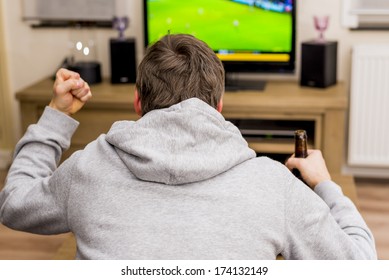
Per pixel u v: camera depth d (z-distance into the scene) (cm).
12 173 125
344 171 393
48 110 131
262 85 361
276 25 352
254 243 104
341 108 329
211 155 108
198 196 106
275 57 357
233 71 363
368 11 365
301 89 352
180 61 116
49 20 390
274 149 346
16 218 120
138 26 386
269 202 107
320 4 370
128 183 108
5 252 300
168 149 107
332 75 357
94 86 363
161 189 107
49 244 309
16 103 407
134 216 105
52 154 130
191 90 115
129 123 118
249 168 110
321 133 335
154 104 116
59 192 114
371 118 367
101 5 384
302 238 108
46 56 397
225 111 337
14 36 397
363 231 117
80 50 197
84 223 108
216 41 360
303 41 372
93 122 348
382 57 359
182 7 358
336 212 121
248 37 356
